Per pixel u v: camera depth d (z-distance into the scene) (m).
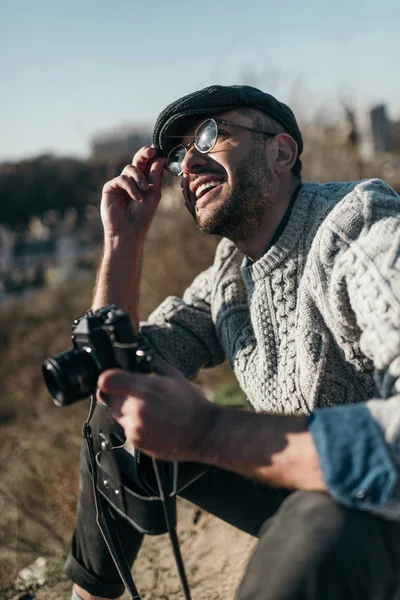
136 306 1.95
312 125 6.65
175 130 1.79
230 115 1.71
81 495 1.74
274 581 1.09
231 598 2.07
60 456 3.72
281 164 1.74
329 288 1.43
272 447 1.18
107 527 1.62
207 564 2.30
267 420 1.22
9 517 2.99
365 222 1.41
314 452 1.14
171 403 1.22
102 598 1.75
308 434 1.16
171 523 1.33
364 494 1.09
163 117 1.79
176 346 1.93
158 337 1.92
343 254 1.40
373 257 1.32
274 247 1.62
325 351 1.49
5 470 3.61
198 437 1.24
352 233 1.42
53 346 7.36
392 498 1.11
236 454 1.22
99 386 1.25
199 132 1.73
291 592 1.07
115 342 1.26
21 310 9.82
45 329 7.86
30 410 5.56
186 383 1.28
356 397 1.49
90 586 1.74
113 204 1.99
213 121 1.70
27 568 2.64
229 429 1.23
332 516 1.11
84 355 1.27
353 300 1.34
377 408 1.15
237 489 1.64
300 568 1.08
